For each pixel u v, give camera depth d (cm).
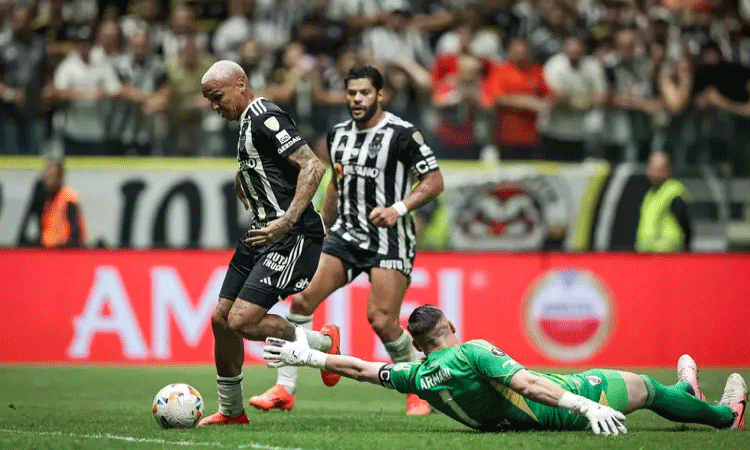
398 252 2631
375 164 2611
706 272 4378
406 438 1973
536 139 4412
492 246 4350
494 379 1944
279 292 2123
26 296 4231
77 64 4484
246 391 3341
